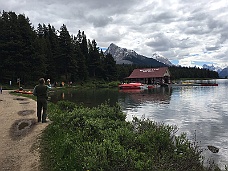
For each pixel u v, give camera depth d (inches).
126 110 973.2
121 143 277.9
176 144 285.6
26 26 2448.3
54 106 775.7
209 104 1179.3
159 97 1594.5
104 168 212.1
